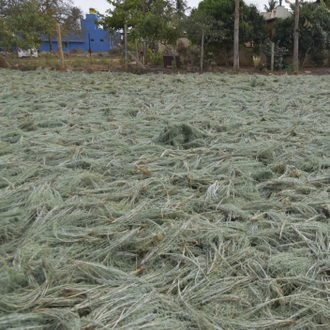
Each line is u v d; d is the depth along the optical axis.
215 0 17.08
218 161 3.28
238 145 3.77
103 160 3.33
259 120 4.99
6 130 4.32
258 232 2.13
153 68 14.55
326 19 16.73
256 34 16.66
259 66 16.73
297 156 3.45
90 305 1.53
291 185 2.78
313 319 1.56
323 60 18.20
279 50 15.73
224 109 5.78
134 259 1.97
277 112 5.72
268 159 3.44
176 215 2.32
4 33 14.81
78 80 9.86
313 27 16.20
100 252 1.91
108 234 2.04
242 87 8.27
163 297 1.61
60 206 2.34
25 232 2.09
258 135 4.26
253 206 2.47
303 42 16.34
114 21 17.84
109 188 2.71
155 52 20.45
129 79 10.39
